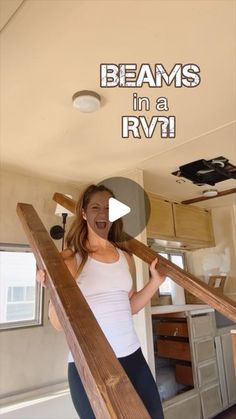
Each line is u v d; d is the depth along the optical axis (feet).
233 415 9.13
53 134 6.41
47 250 2.54
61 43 4.06
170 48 4.23
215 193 10.65
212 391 9.17
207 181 9.66
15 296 7.95
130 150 7.32
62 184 9.53
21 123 5.93
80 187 9.82
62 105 5.40
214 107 5.61
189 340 9.04
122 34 3.95
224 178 9.39
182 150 7.39
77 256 3.65
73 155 7.50
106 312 3.35
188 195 11.06
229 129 6.42
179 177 9.29
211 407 8.95
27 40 3.99
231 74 4.76
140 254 4.04
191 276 3.41
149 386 3.34
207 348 9.49
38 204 8.85
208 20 3.78
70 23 3.76
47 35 3.93
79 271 3.49
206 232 12.59
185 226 11.64
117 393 1.42
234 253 12.26
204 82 4.90
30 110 5.51
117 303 3.46
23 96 5.12
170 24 3.82
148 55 4.34
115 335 3.29
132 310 4.00
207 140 6.89
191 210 12.26
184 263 13.39
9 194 8.30
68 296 2.00
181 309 9.61
